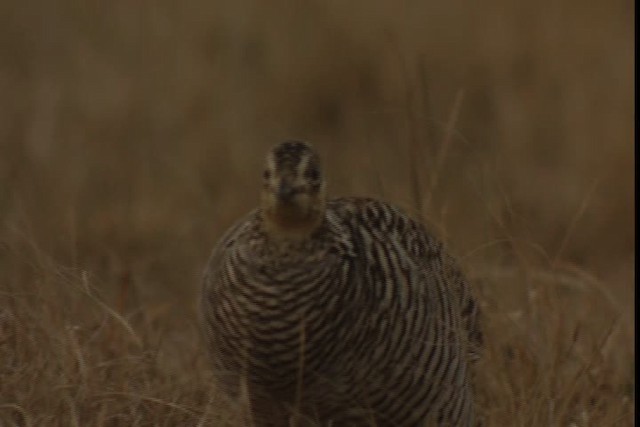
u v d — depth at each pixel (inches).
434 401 843.4
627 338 1109.7
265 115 1704.0
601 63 1760.6
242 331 801.6
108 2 1903.3
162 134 1636.3
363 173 1339.8
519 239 1046.4
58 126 1638.8
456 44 1786.4
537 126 1656.0
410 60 1765.5
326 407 825.5
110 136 1631.4
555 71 1748.3
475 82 1745.8
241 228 826.2
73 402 887.1
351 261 805.9
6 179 1396.4
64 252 1282.0
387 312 812.0
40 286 967.6
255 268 792.9
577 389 991.6
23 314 951.0
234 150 1576.0
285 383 811.4
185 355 1050.7
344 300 797.2
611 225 1513.3
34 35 1909.4
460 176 1323.8
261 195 796.6
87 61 1772.9
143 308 1085.1
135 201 1466.5
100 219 1396.4
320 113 1744.6
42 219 1350.9
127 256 1290.6
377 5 1833.2
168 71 1727.4
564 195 1541.6
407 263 833.5
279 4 1847.9
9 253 1051.3
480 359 949.2
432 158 1116.5
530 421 939.3
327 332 796.0
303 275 789.2
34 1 1963.6
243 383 815.7
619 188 1544.0
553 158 1620.3
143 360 953.5
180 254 1352.1
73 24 1893.5
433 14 1825.8
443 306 859.4
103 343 988.6
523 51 1775.3
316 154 799.7
